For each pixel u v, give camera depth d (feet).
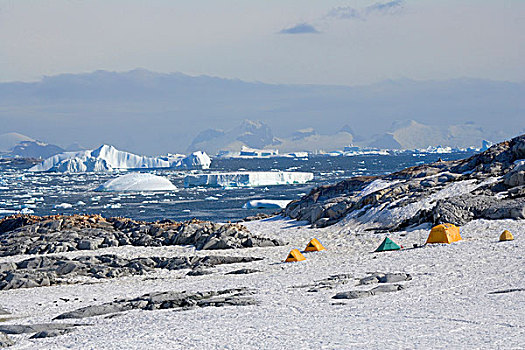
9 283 221.66
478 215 303.48
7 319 164.35
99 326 139.74
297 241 328.49
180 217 634.02
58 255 291.17
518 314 122.11
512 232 263.49
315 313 139.54
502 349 95.96
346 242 304.91
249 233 330.75
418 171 424.46
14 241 323.16
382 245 262.88
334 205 397.19
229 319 137.39
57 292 208.03
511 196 313.73
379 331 114.62
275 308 149.28
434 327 115.34
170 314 148.87
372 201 379.76
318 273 209.26
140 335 124.47
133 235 334.44
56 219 361.92
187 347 111.55
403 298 151.12
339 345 105.09
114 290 207.21
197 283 209.56
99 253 296.92
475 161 399.03
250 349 106.73
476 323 116.26
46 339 127.95
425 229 306.14
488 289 153.79
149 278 235.40
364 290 165.78
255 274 225.97
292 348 105.40
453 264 198.08
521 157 374.43
